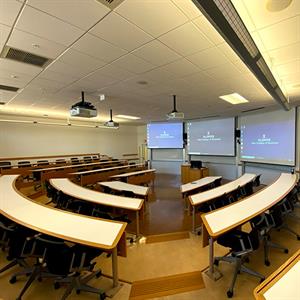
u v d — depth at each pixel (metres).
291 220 4.47
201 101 5.83
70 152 10.99
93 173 7.48
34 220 2.55
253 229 2.55
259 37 2.39
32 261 2.90
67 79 3.82
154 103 6.10
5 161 8.52
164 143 11.42
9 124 8.86
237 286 2.43
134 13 1.89
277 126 7.09
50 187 5.22
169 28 2.14
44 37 2.33
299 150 6.51
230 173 9.48
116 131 13.19
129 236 3.83
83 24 2.07
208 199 3.87
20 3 1.75
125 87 4.35
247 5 1.84
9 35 2.28
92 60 2.96
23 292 2.24
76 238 2.13
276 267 2.82
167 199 6.37
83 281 2.44
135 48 2.59
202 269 2.79
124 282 2.53
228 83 4.10
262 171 8.11
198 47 2.57
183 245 3.49
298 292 1.40
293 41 2.48
